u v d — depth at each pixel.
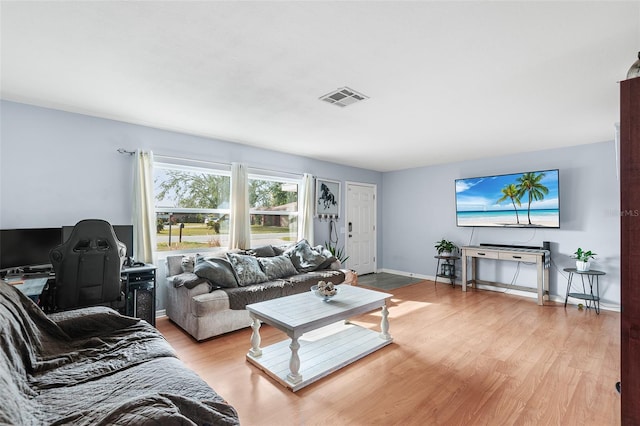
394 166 6.38
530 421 1.87
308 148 4.82
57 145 3.14
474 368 2.53
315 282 4.11
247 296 3.35
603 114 3.21
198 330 3.02
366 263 6.67
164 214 3.91
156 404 1.04
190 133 4.01
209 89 2.67
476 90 2.65
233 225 4.37
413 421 1.88
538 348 2.92
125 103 2.99
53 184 3.12
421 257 6.30
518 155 5.04
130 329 2.06
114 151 3.48
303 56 2.13
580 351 2.85
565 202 4.58
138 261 3.50
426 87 2.60
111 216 3.45
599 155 4.30
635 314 1.18
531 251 4.52
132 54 2.12
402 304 4.39
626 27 1.77
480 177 5.32
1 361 1.24
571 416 1.92
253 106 3.06
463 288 5.19
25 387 1.32
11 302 1.64
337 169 6.08
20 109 2.96
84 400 1.27
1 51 2.08
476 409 1.99
